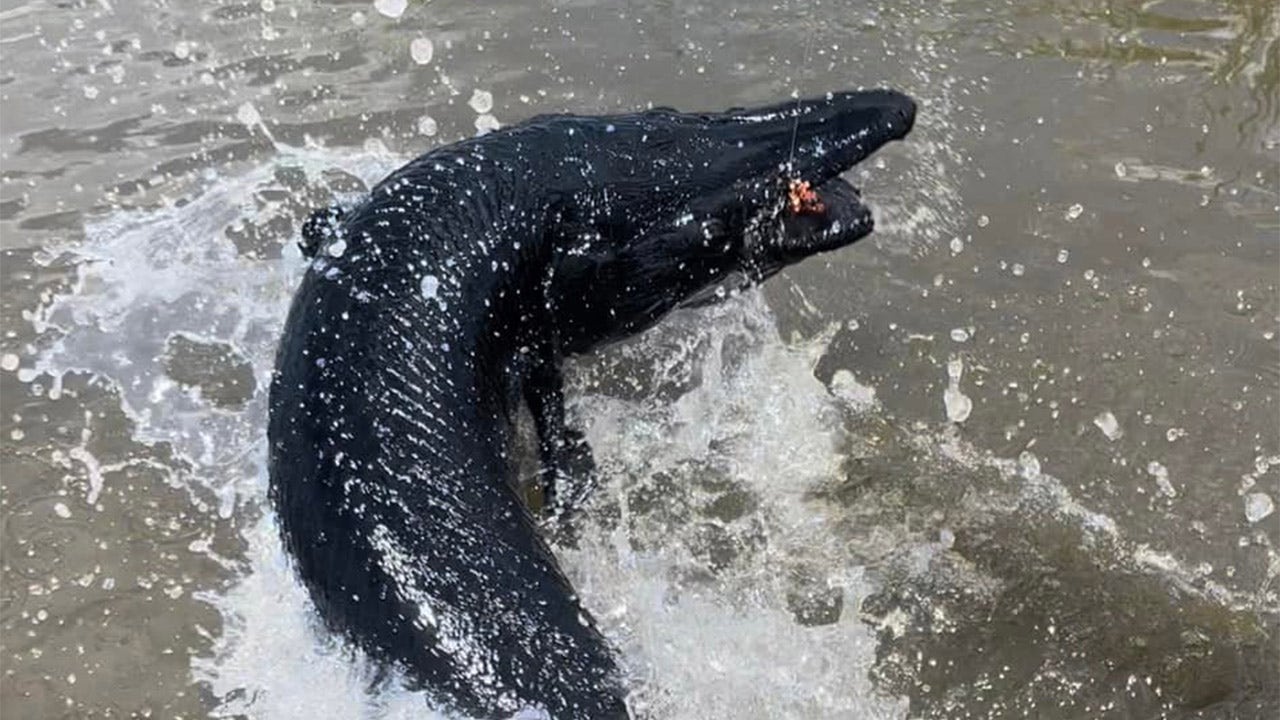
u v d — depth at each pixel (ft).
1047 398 19.40
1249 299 20.40
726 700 16.33
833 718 16.25
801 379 19.60
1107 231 21.24
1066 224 21.33
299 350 16.20
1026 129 22.58
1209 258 20.90
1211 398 19.36
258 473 18.43
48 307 20.39
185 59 24.07
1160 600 17.35
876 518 18.21
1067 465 18.74
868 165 21.75
